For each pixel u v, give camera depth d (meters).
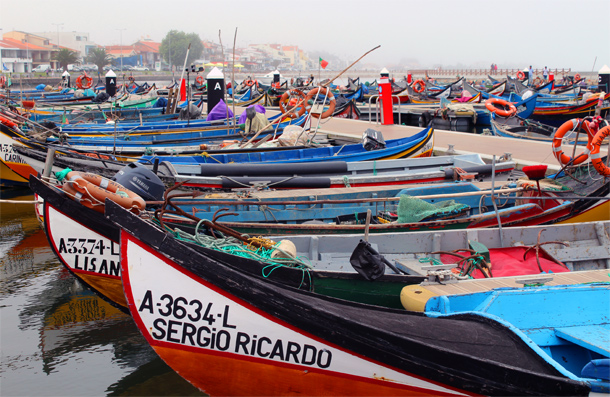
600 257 7.51
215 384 4.68
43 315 7.32
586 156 9.87
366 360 4.37
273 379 4.56
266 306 4.32
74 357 6.21
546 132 21.30
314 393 4.58
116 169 10.47
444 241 7.22
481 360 4.18
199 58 131.00
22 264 9.27
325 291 5.77
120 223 4.25
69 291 8.16
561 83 55.31
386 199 8.45
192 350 4.48
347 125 22.89
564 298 5.16
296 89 18.05
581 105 26.47
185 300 4.37
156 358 6.24
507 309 5.04
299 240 6.95
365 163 11.70
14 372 5.84
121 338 6.72
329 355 4.40
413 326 4.55
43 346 6.45
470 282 5.76
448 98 38.88
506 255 7.19
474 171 11.49
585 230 7.69
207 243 5.66
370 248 5.73
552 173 12.95
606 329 4.96
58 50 102.88
